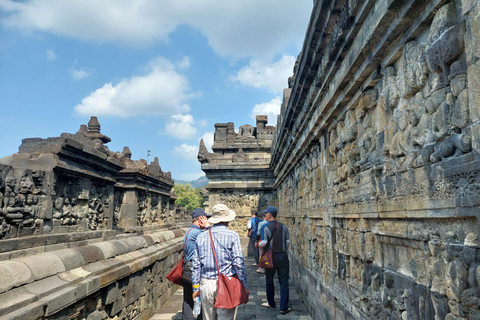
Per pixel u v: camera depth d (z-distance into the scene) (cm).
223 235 403
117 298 477
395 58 263
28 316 282
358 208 348
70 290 347
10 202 403
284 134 877
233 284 384
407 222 244
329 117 458
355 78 331
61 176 538
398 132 251
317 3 356
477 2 156
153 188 1068
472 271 165
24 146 509
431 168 202
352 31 300
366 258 326
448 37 179
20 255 377
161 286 724
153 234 818
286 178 1159
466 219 174
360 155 353
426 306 216
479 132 154
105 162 662
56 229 514
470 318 167
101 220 687
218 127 1995
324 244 536
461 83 173
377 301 304
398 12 227
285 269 659
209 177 1714
